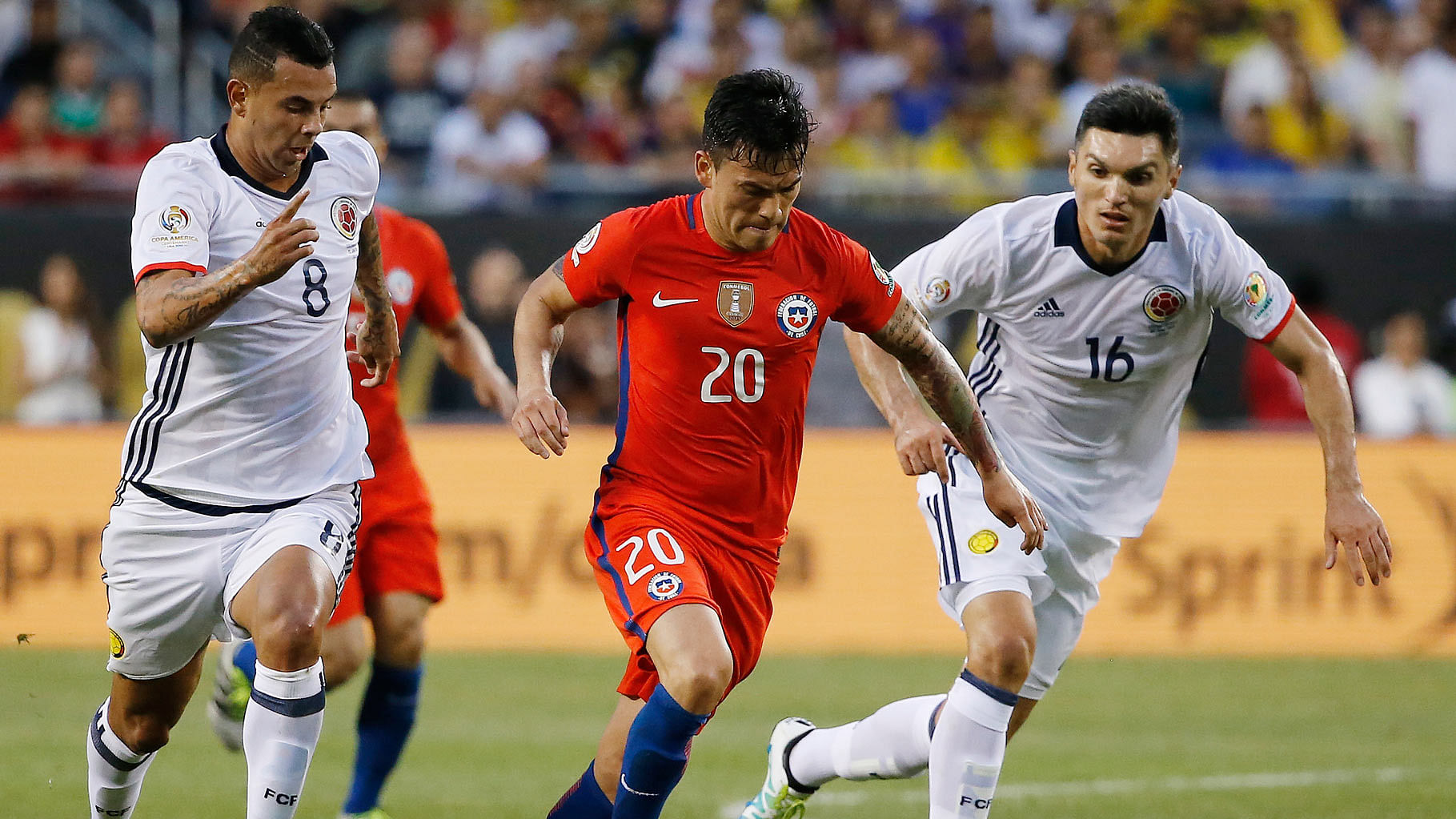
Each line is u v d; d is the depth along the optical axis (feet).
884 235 136.46
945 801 53.88
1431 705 97.86
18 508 110.93
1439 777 76.79
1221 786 74.38
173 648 52.54
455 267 133.80
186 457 51.49
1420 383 131.85
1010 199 143.84
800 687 100.22
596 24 170.09
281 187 52.03
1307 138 168.66
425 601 67.97
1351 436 56.70
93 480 111.75
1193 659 113.60
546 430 50.55
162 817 66.74
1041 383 59.93
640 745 48.91
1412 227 138.10
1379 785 74.79
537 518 114.32
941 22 174.19
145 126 155.94
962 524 56.70
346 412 55.01
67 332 130.72
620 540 52.11
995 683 53.67
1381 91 173.88
